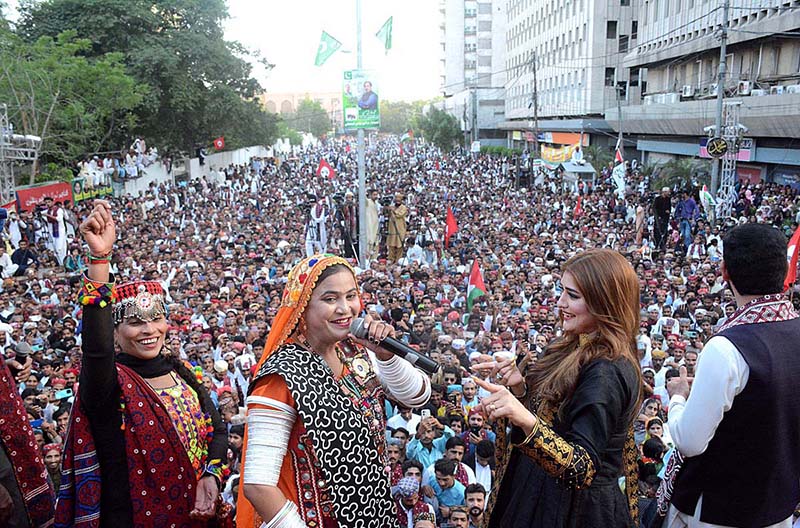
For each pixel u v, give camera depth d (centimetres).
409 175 4028
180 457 252
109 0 3441
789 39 2491
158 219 2398
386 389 242
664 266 1511
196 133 3928
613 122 4172
